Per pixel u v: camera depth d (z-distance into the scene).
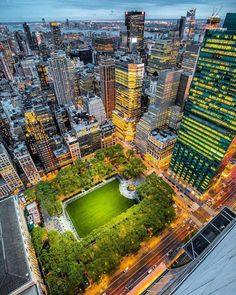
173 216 158.88
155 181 184.25
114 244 136.00
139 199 184.00
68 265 126.31
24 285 104.62
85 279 129.88
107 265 125.94
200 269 57.34
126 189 196.00
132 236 140.00
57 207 167.75
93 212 174.12
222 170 184.00
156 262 137.88
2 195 191.62
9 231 127.69
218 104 139.50
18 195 180.38
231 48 118.62
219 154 151.88
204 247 106.06
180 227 161.12
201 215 171.75
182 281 59.88
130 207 173.25
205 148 161.88
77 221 166.62
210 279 39.84
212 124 149.50
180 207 180.12
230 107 132.50
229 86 128.12
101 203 182.38
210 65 134.25
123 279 130.38
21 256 116.25
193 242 108.56
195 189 186.75
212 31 124.81
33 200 181.50
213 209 177.12
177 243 149.12
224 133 142.75
